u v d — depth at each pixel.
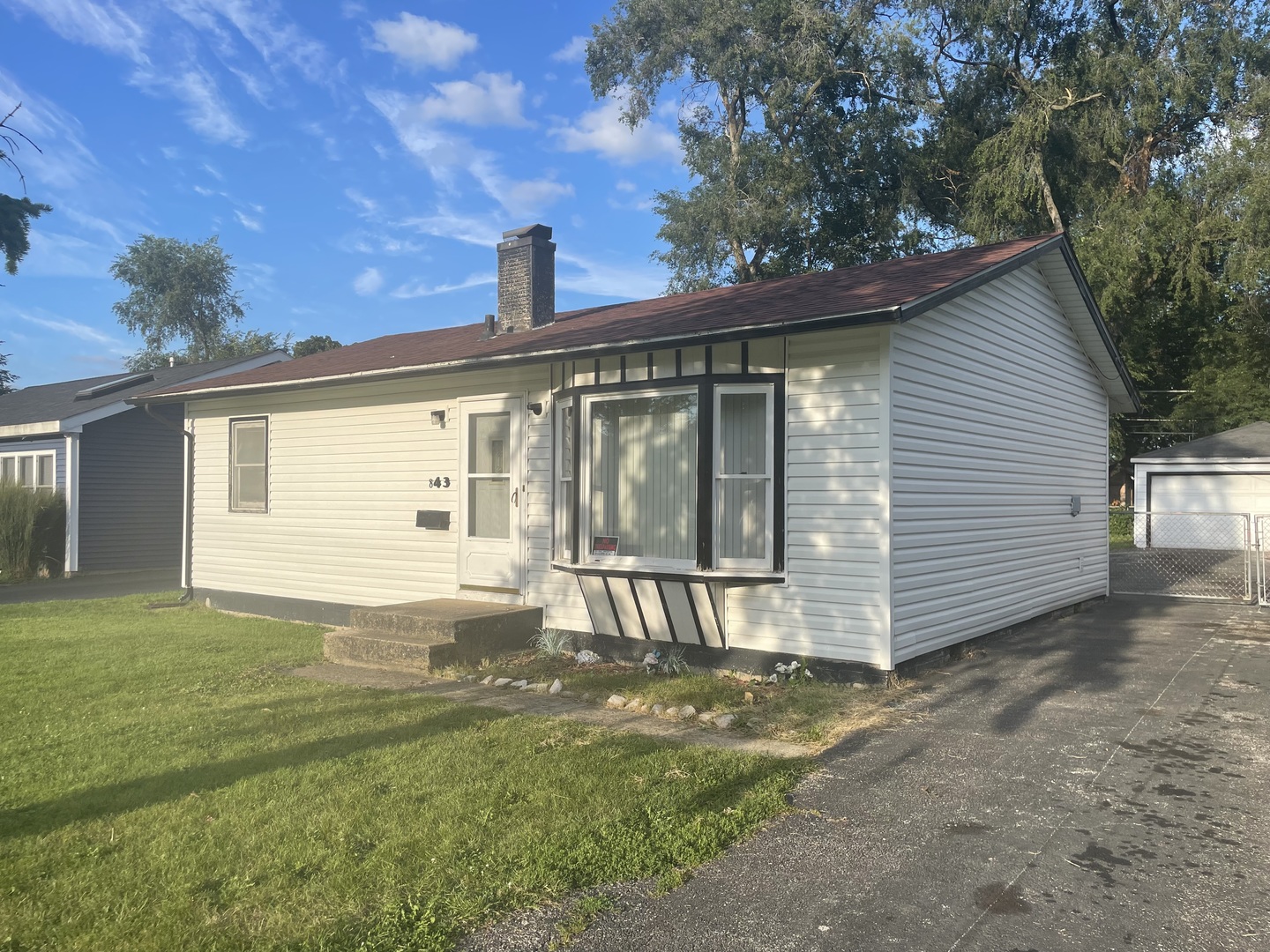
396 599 10.72
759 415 7.75
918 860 3.99
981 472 8.94
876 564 7.14
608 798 4.67
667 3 28.59
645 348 7.75
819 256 30.64
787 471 7.58
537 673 7.96
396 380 10.56
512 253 12.33
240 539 12.52
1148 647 9.01
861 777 5.09
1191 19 25.89
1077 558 11.93
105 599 14.13
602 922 3.43
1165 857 4.03
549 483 9.31
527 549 9.47
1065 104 26.33
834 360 7.39
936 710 6.50
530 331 11.41
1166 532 25.48
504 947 3.25
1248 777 5.09
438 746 5.66
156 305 53.56
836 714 6.41
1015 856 4.04
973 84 28.72
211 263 54.03
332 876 3.76
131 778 5.05
